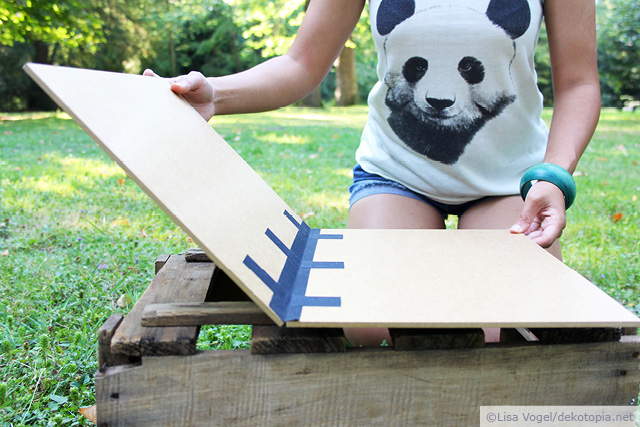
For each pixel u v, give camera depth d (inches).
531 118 69.9
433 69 66.9
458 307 39.1
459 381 42.6
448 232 58.4
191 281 55.0
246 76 63.7
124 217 136.2
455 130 68.7
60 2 358.3
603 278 101.8
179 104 53.2
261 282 39.1
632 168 231.5
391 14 67.2
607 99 687.1
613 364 43.6
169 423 41.8
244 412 41.8
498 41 64.1
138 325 43.1
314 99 722.2
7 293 88.3
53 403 60.6
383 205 69.6
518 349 42.6
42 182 174.6
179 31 882.1
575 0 62.4
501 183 70.4
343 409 42.2
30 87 667.4
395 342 41.6
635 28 595.5
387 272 46.1
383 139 73.7
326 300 40.0
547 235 53.9
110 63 748.0
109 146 37.7
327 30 68.5
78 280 93.1
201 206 41.5
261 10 525.3
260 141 301.1
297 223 58.3
